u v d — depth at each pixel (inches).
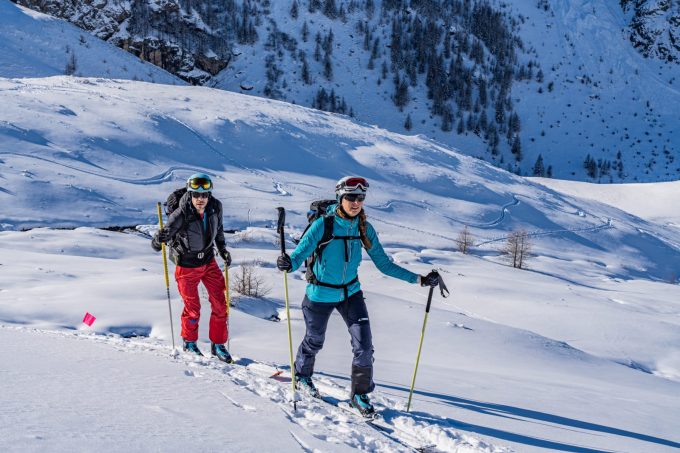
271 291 852.6
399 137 4274.1
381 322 671.8
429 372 323.9
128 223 1935.3
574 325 1107.3
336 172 3176.7
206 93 3976.4
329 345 466.6
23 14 7037.4
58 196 1957.4
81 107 2901.1
